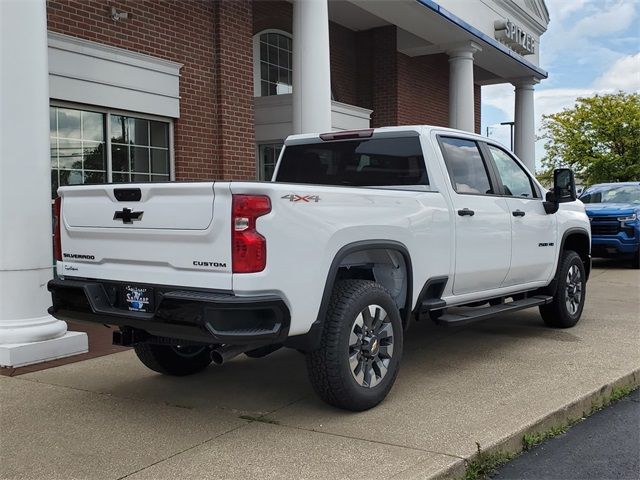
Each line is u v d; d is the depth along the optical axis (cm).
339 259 429
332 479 343
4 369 563
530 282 670
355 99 1507
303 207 405
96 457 379
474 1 1352
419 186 549
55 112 783
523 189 670
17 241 580
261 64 1277
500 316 820
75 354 616
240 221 379
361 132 583
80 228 455
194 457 377
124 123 862
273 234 386
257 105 1195
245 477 348
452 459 364
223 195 383
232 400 484
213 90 967
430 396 484
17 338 579
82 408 466
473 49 1370
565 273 716
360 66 1505
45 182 595
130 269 430
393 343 469
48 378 541
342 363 427
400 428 416
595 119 2742
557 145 2927
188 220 396
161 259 412
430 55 1616
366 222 451
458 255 548
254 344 405
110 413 455
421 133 551
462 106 1372
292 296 396
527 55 1642
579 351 624
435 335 708
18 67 573
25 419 444
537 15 1658
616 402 509
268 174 1223
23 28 573
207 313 378
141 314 419
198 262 395
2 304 582
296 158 635
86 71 791
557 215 707
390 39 1464
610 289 1046
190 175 936
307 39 914
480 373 549
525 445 411
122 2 834
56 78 759
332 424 427
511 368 563
